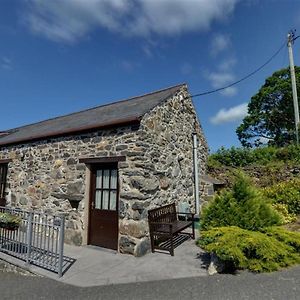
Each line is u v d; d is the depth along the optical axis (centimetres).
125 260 511
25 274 477
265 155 1075
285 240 449
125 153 582
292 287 352
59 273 439
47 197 736
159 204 629
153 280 409
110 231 607
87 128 645
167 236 626
